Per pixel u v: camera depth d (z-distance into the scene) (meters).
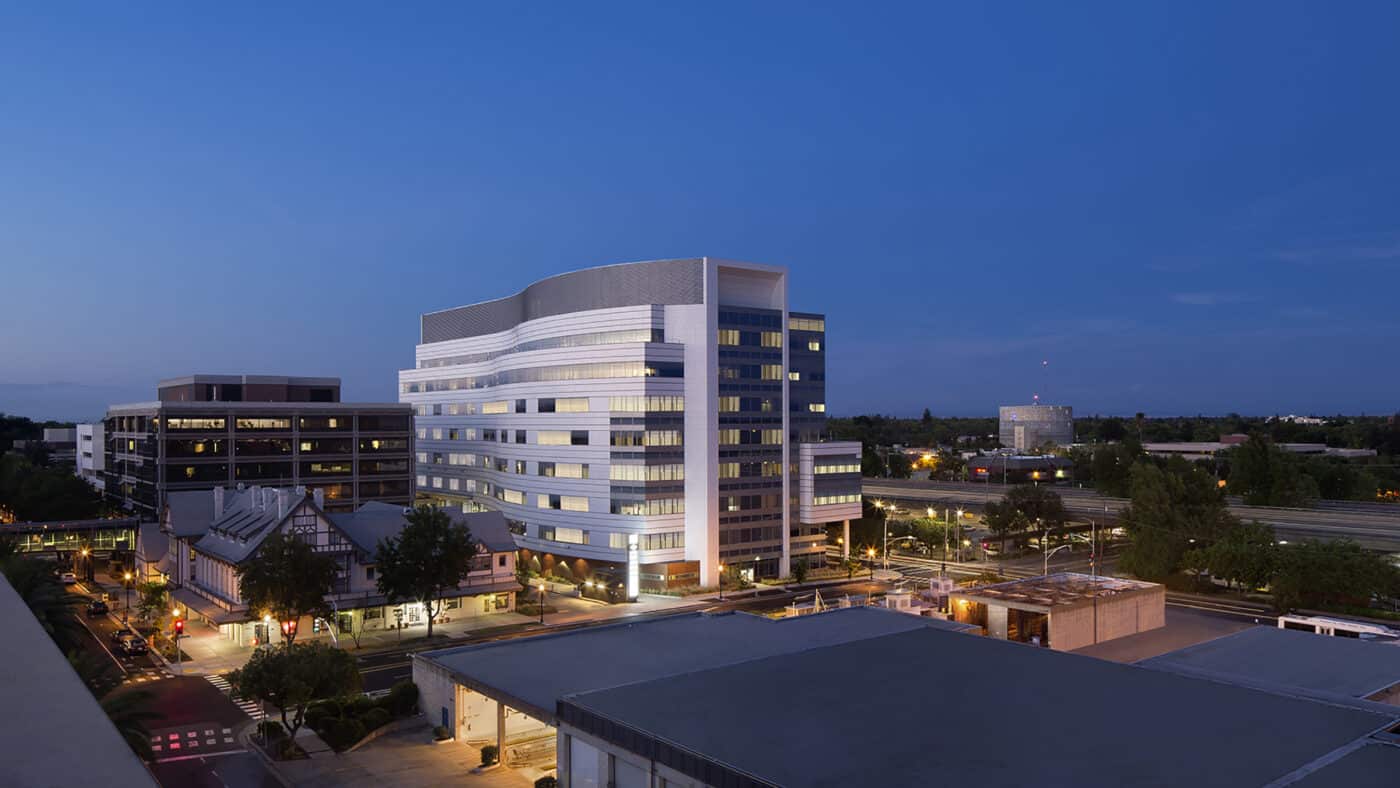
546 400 131.75
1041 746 38.34
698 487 123.25
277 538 82.31
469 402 166.12
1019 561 146.62
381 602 93.94
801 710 43.81
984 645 57.38
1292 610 102.81
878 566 141.75
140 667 81.44
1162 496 125.50
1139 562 121.69
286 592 80.19
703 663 60.41
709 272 123.94
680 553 122.44
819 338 137.75
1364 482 188.62
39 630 13.78
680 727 41.44
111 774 8.01
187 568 104.25
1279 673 61.53
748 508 127.50
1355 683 59.09
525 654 63.94
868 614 76.94
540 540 132.62
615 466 121.44
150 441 140.00
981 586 94.38
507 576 106.50
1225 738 39.09
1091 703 44.56
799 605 109.50
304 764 57.88
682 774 38.38
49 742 8.86
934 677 49.66
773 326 131.00
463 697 62.62
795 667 52.19
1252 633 72.88
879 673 50.59
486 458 156.25
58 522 136.62
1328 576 101.31
